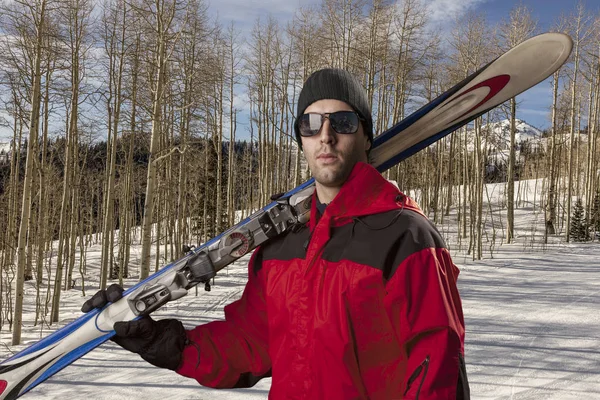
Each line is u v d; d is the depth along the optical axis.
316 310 0.97
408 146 1.49
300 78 19.55
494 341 5.91
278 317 1.06
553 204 22.02
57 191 18.14
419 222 0.95
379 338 0.94
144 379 4.62
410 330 0.90
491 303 8.39
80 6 10.55
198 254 1.27
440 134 1.49
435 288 0.89
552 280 10.94
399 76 17.05
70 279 14.21
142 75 10.96
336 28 15.86
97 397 4.15
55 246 22.84
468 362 5.08
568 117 24.56
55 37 9.20
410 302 0.90
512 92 1.42
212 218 19.30
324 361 0.95
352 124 1.03
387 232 0.94
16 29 8.91
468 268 13.06
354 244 0.97
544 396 4.12
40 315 10.35
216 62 17.59
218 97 18.39
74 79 11.04
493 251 16.81
